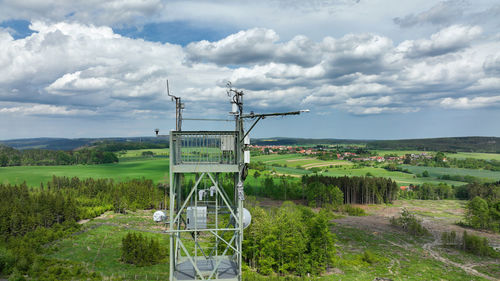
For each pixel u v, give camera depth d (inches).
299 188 6722.4
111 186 6176.2
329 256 2714.1
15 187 5305.1
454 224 4773.6
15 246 3009.4
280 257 2642.7
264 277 2458.2
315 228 2760.8
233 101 775.7
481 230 4421.8
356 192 6732.3
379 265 2888.8
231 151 773.9
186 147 756.0
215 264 797.2
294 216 3090.6
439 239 3900.1
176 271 757.9
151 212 5147.6
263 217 2866.6
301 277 2503.7
